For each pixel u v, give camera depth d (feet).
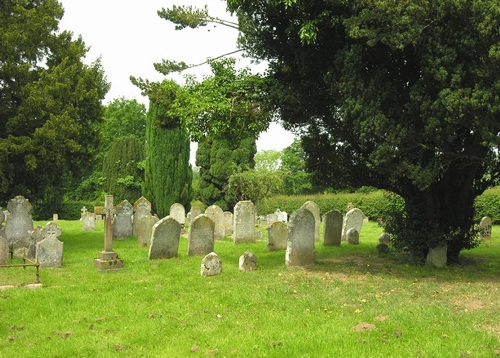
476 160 37.86
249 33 44.16
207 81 44.80
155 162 110.83
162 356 19.67
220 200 120.98
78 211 148.87
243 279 35.65
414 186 42.68
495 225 96.12
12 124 53.31
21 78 54.65
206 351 20.16
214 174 119.24
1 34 53.47
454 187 42.42
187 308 27.17
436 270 39.91
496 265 43.06
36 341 21.88
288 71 42.63
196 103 42.50
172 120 52.39
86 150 66.08
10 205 54.19
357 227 68.44
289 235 41.45
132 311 26.78
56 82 56.18
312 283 33.83
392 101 35.50
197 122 43.98
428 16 31.55
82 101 61.00
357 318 24.48
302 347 20.43
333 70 37.73
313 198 127.85
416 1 31.07
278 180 114.42
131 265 43.75
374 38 32.32
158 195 110.63
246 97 43.55
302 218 41.75
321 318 24.68
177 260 46.21
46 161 55.31
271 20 39.09
